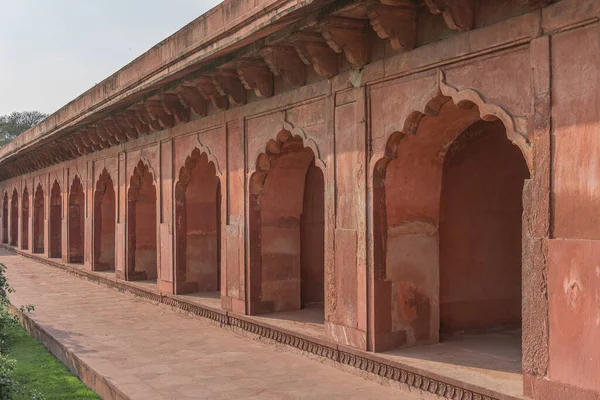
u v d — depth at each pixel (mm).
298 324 6254
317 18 4887
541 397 3639
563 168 3531
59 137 12805
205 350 6191
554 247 3572
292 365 5547
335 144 5488
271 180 6879
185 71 6676
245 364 5609
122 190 10633
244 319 6758
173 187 8672
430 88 4504
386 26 4520
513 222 5852
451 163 5578
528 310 3742
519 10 3832
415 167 5145
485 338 5477
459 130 5047
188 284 8680
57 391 5375
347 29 4980
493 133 5676
